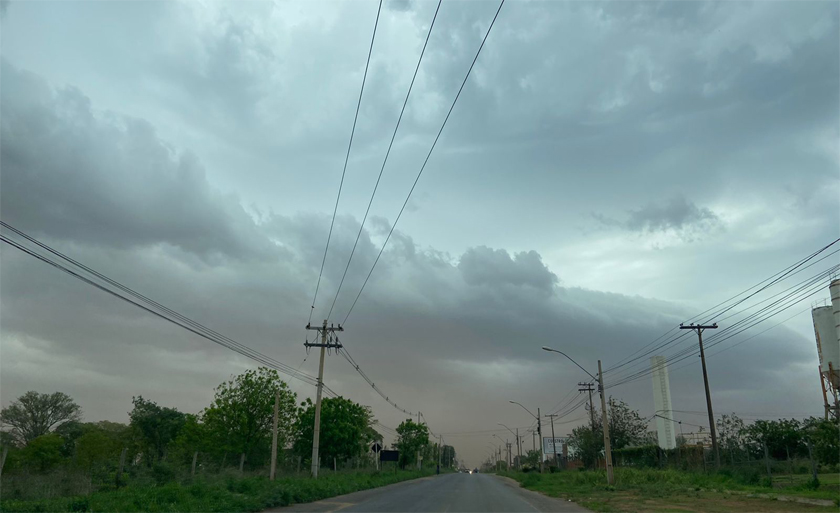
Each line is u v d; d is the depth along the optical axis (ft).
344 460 190.70
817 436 104.78
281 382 144.87
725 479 129.59
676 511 73.61
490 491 127.85
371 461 258.98
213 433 137.80
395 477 184.96
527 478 186.80
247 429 138.51
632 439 219.41
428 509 75.92
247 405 139.03
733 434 180.24
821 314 119.44
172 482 78.84
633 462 220.43
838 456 101.40
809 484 104.88
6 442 151.64
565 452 328.90
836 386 113.70
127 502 57.41
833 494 88.89
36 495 64.23
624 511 74.74
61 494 67.72
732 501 88.33
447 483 171.53
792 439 164.76
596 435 220.43
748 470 132.36
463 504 86.22
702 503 85.71
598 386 131.75
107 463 91.86
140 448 189.26
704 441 220.23
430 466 404.77
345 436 176.35
